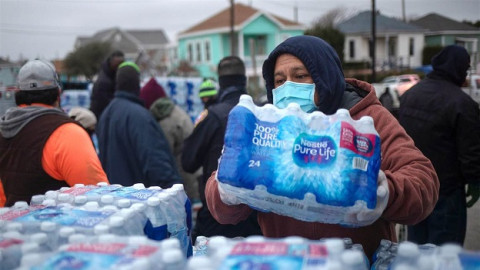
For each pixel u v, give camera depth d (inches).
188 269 38.5
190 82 313.7
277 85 71.2
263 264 37.3
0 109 255.4
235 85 137.0
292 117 49.1
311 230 61.8
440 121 126.9
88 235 48.0
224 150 51.5
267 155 48.5
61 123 95.4
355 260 38.2
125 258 39.0
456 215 129.3
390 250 55.0
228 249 41.1
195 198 201.3
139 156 137.3
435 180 58.5
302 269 36.1
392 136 61.9
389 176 52.1
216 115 128.3
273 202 49.1
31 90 97.8
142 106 146.0
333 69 66.9
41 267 38.1
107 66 217.8
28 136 94.0
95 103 219.9
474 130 123.3
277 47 70.0
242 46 1433.3
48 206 58.6
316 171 47.1
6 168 96.3
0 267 42.3
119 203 57.4
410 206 52.9
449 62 129.6
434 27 1328.7
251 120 50.3
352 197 46.0
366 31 1397.6
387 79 1036.5
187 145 133.4
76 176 93.5
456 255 38.6
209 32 1480.1
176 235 60.6
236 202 55.1
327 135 48.4
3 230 49.5
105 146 143.6
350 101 68.9
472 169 123.4
